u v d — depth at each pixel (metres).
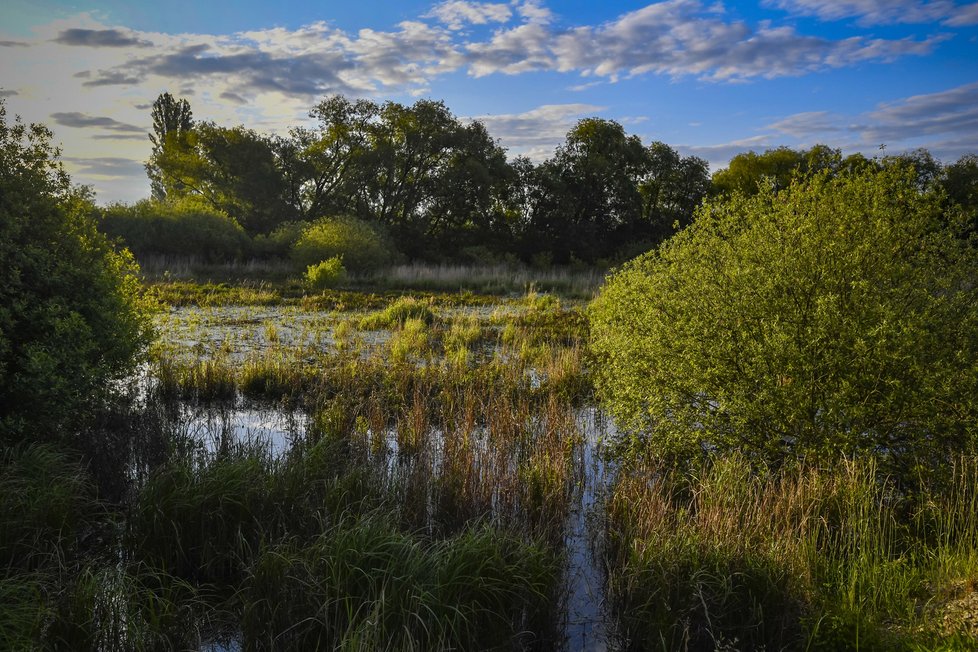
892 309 6.29
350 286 27.47
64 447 7.18
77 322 7.37
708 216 7.62
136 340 8.95
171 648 4.55
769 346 6.43
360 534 5.18
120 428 8.34
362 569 4.90
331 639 4.63
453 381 11.25
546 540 5.95
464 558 5.08
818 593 4.90
